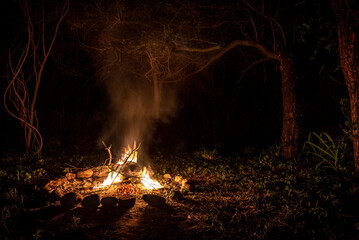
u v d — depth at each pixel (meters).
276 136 11.43
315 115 12.73
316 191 5.21
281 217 4.28
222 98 14.17
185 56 9.84
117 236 3.84
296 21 8.08
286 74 7.57
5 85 11.77
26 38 9.91
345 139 7.00
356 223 3.85
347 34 5.62
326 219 4.08
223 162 8.00
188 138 11.80
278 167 6.99
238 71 13.87
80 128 12.78
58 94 13.80
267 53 7.86
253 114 13.64
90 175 6.48
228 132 12.27
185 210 4.64
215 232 3.92
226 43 9.08
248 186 5.76
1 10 9.96
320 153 7.05
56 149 9.75
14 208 4.59
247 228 4.01
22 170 6.88
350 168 6.24
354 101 5.80
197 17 8.61
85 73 13.90
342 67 5.83
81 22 9.42
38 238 3.71
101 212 4.61
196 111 13.94
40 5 9.16
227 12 8.62
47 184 5.89
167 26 8.84
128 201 4.79
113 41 9.60
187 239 3.76
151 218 4.38
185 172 6.87
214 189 5.71
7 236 3.73
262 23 8.44
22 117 8.55
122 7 8.59
